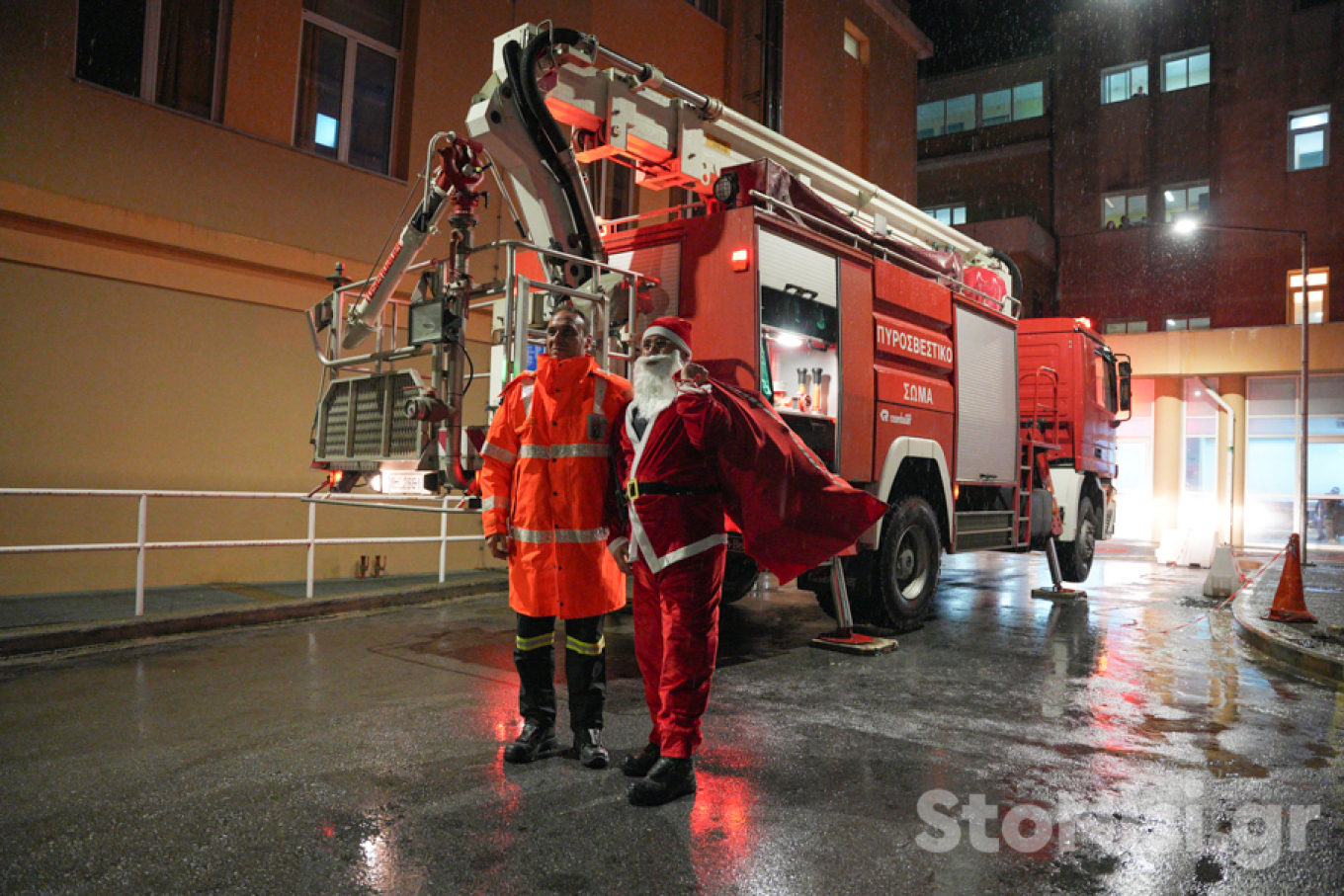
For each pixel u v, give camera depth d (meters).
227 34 8.56
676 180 6.51
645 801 3.17
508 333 4.52
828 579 6.50
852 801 3.26
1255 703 4.99
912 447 6.96
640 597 3.60
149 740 3.87
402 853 2.74
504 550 3.71
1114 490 12.37
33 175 7.22
